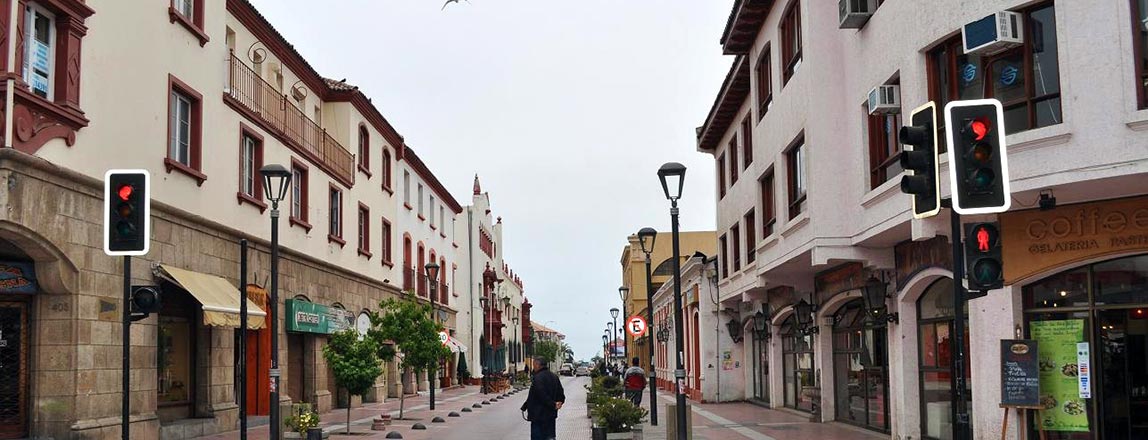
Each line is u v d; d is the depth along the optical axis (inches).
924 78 537.3
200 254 793.6
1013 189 463.5
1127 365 473.1
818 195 661.9
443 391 1934.1
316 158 1108.5
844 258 655.8
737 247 1179.9
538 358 560.1
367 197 1368.1
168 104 742.5
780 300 1050.7
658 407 1267.2
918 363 650.2
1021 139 457.4
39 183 568.4
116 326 656.4
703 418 976.9
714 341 1331.2
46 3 579.2
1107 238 468.4
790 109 747.4
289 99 1109.1
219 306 748.0
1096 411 481.4
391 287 1498.5
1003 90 487.2
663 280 2696.9
